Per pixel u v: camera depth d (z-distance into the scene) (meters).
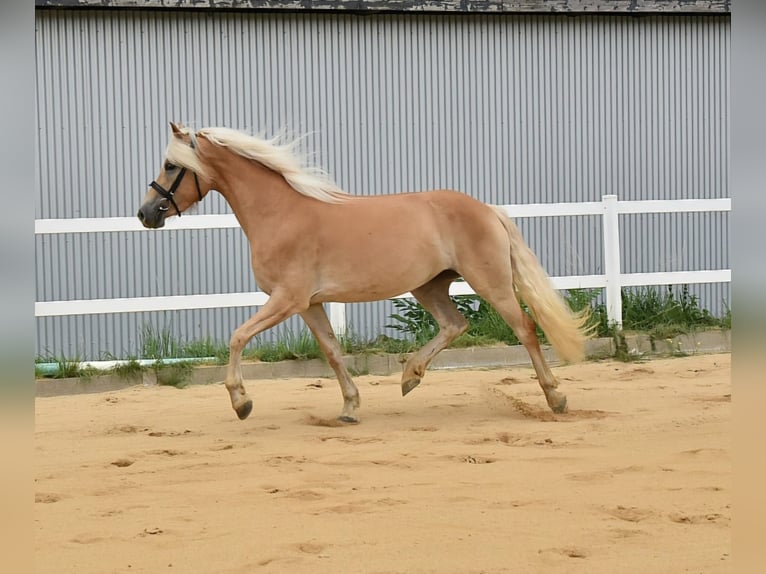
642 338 13.40
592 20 16.44
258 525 5.57
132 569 4.79
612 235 13.52
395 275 8.86
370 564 4.78
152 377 12.02
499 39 16.08
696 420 8.64
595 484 6.40
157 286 14.81
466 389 11.05
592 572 4.59
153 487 6.61
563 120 16.38
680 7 16.38
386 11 15.49
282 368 12.41
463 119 16.00
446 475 6.75
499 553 4.92
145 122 14.95
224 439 8.38
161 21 14.95
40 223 12.04
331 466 7.13
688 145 16.88
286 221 8.80
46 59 14.63
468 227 9.05
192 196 9.06
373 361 12.65
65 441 8.47
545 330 9.23
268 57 15.33
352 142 15.63
